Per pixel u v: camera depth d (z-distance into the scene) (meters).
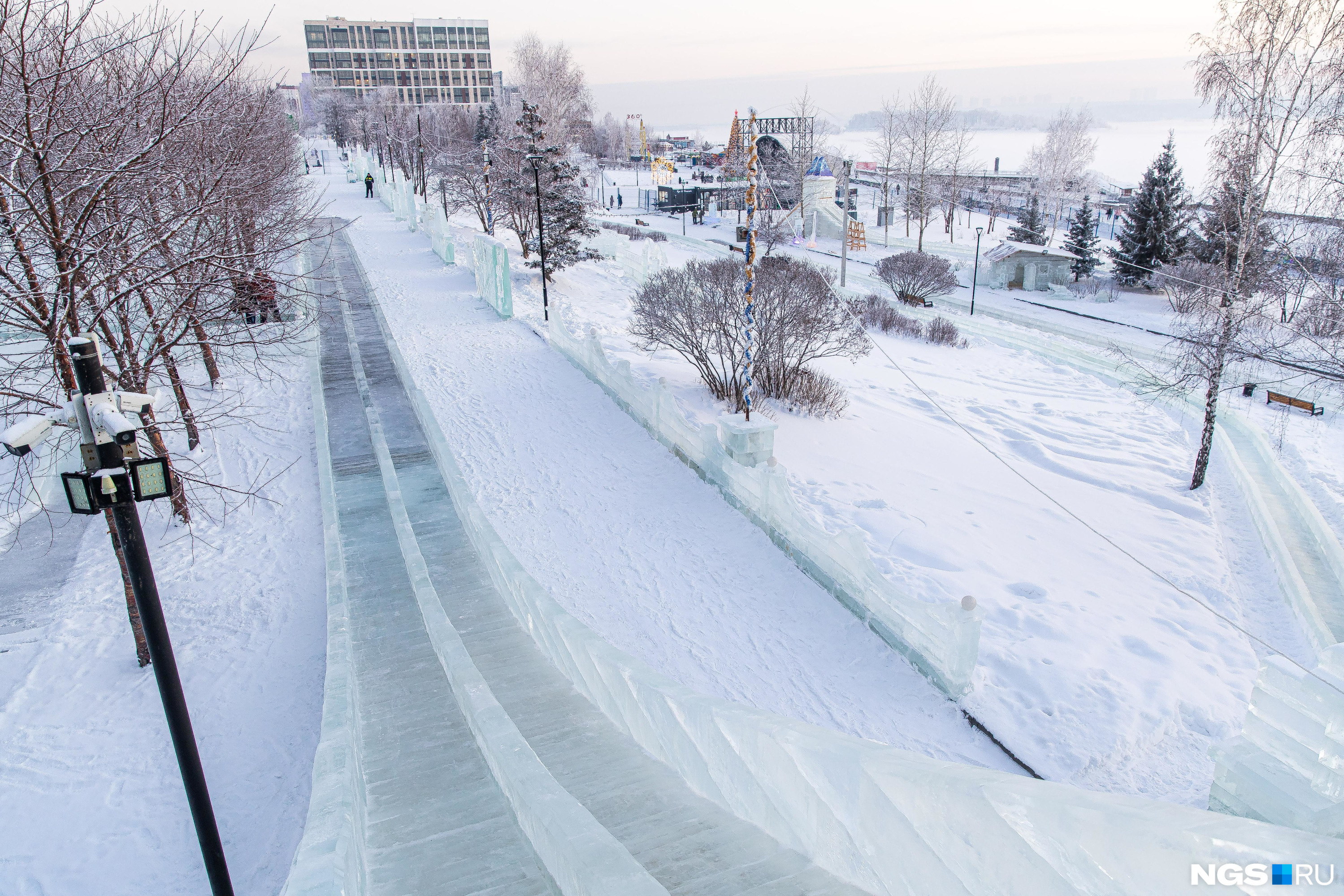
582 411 18.41
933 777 3.81
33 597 11.87
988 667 9.91
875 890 4.32
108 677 9.81
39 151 9.33
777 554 12.43
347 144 108.00
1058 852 3.12
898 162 80.06
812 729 5.12
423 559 11.22
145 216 11.98
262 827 7.35
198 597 11.38
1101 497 16.50
